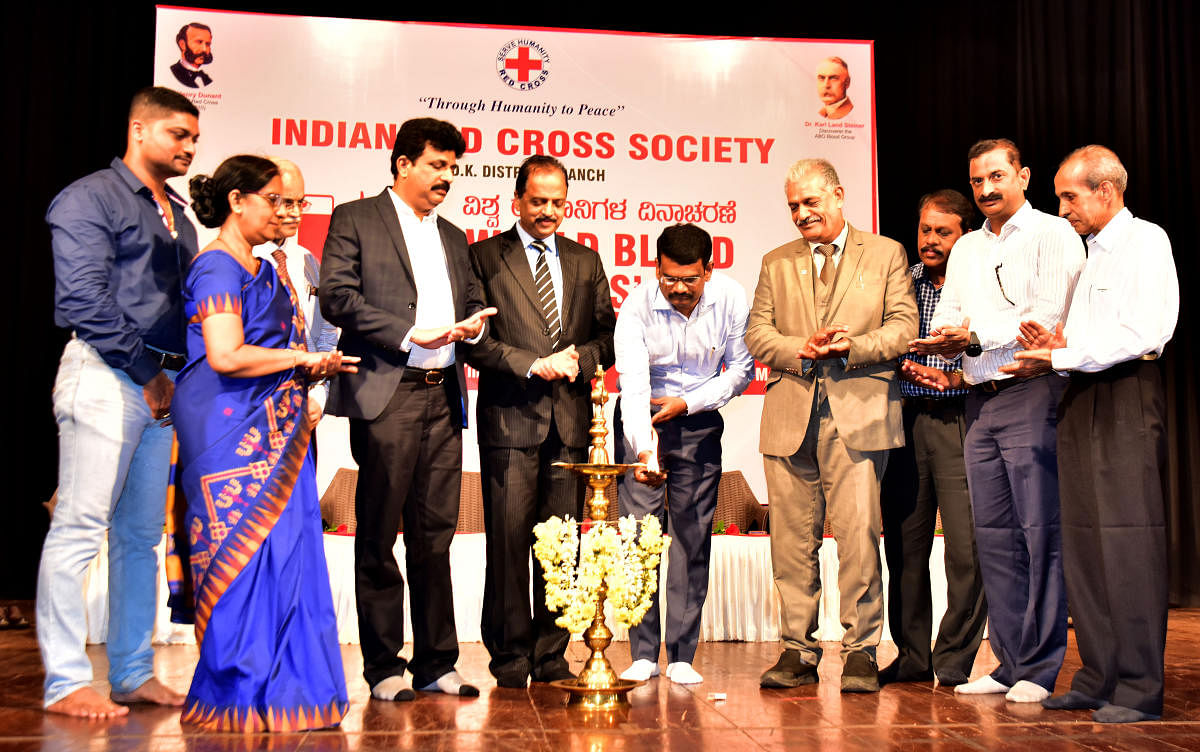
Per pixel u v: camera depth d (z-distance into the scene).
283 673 2.62
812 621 3.40
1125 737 2.55
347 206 3.25
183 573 2.88
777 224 6.61
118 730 2.58
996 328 3.23
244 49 6.27
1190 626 5.34
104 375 2.88
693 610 3.51
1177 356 7.30
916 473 3.53
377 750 2.38
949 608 3.50
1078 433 2.94
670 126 6.59
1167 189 7.37
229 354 2.64
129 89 6.98
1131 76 7.42
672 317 3.51
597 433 3.02
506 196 6.45
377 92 6.38
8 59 6.88
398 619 3.13
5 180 6.84
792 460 3.44
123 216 2.95
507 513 3.34
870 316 3.36
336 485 5.21
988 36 7.56
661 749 2.40
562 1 7.39
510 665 3.29
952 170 7.50
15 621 5.07
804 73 6.66
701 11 7.49
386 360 3.13
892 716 2.82
